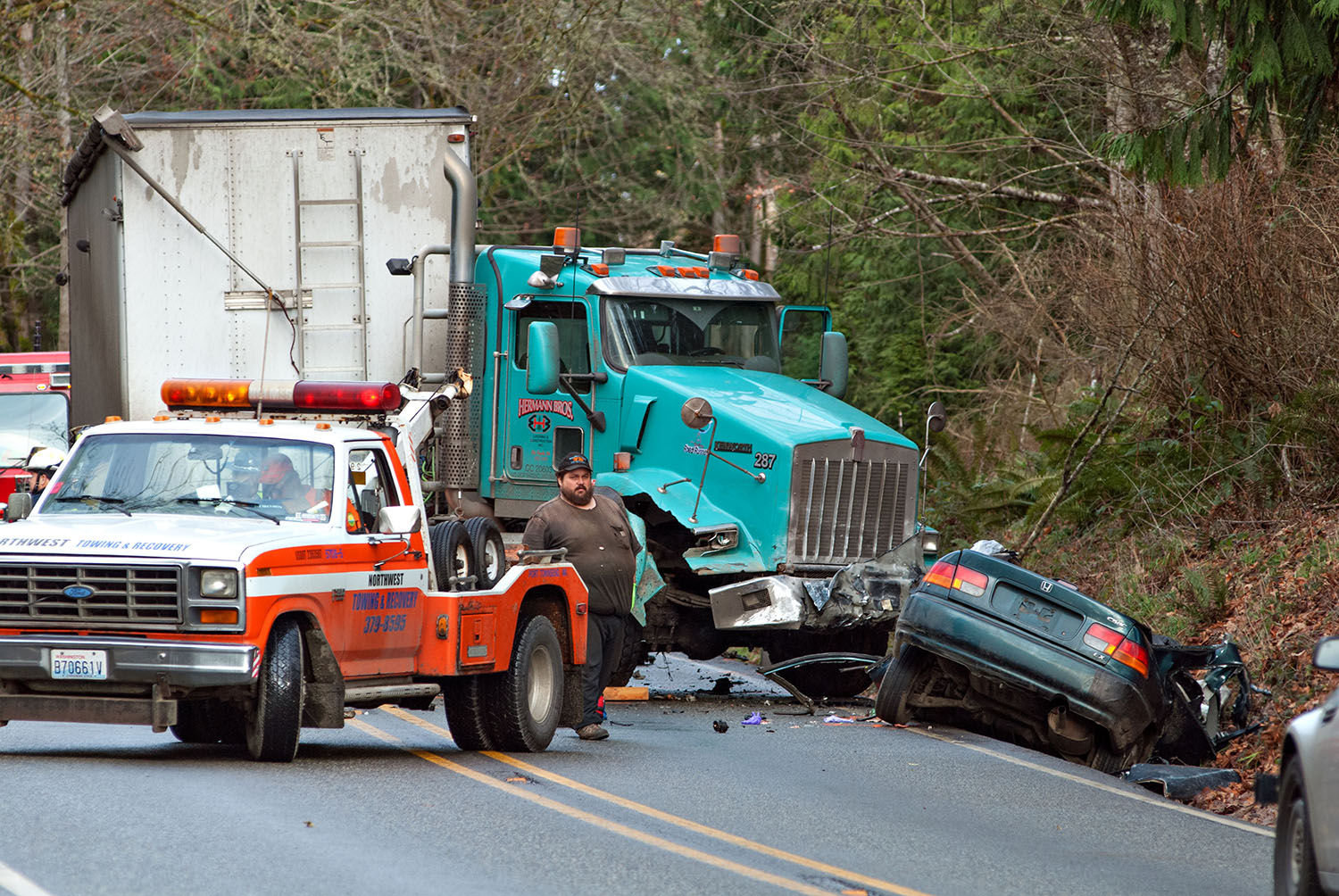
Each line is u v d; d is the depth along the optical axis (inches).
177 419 1254.3
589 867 828.6
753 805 1053.8
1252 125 1841.8
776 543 1647.4
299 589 1098.1
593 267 1846.7
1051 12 2655.0
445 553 1269.7
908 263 3344.0
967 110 3051.2
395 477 1249.4
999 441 2691.9
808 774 1204.5
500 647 1248.2
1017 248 3176.7
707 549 1660.9
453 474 1829.5
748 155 3909.9
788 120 3410.4
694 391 1740.9
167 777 1038.4
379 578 1171.3
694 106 3789.4
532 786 1085.1
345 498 1177.4
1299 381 1866.4
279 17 3356.3
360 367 1807.3
